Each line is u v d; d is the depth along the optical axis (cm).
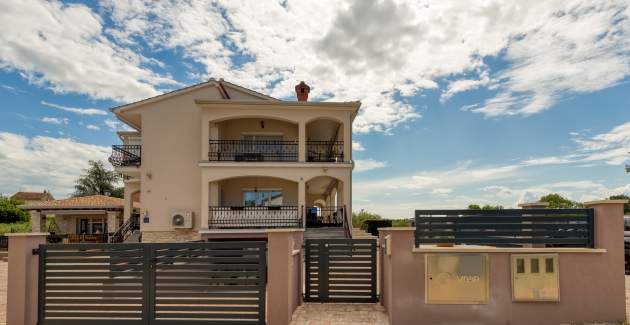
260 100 1780
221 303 651
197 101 1692
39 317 650
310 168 1725
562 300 637
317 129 2050
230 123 1928
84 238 2053
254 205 1898
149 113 1828
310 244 820
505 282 643
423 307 645
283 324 646
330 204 2489
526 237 658
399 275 652
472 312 640
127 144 2025
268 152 1856
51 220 2684
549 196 2523
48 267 659
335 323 670
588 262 641
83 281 659
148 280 658
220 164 1695
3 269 1392
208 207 1686
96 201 2284
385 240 738
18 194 5806
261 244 664
